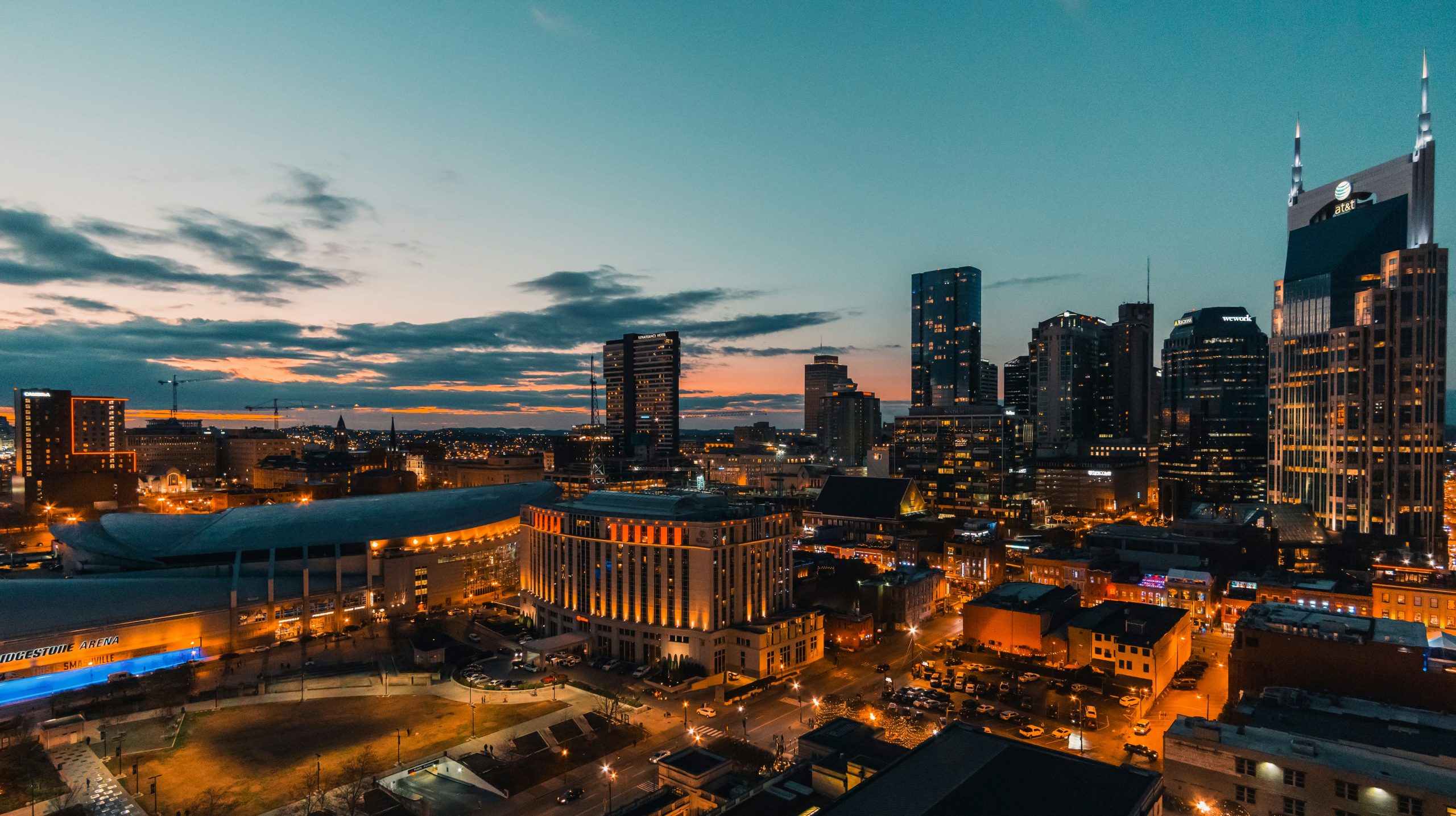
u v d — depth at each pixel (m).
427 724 144.38
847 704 156.00
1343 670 139.50
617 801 114.94
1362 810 91.62
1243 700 131.75
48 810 109.94
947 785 80.69
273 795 116.00
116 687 159.12
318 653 193.12
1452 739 102.94
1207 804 101.56
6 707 152.62
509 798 116.62
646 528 188.12
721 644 177.62
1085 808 75.56
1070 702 156.62
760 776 115.81
